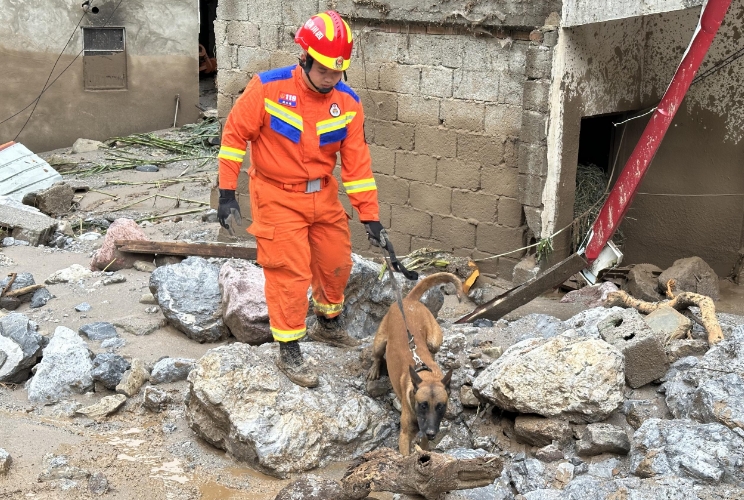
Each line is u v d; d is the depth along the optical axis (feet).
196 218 40.75
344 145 18.02
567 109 26.03
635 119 29.53
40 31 55.67
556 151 26.12
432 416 15.30
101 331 23.65
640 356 18.52
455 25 27.25
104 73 58.39
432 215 29.58
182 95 61.11
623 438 16.67
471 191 28.32
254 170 18.02
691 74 22.15
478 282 28.04
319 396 18.20
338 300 19.98
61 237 35.73
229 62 34.58
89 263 31.55
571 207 27.25
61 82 57.11
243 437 17.22
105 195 45.60
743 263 29.19
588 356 17.49
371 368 19.03
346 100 17.66
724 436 15.60
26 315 25.36
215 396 17.61
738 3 27.55
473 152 27.96
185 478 17.01
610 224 23.99
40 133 57.26
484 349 20.54
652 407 17.99
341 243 18.97
